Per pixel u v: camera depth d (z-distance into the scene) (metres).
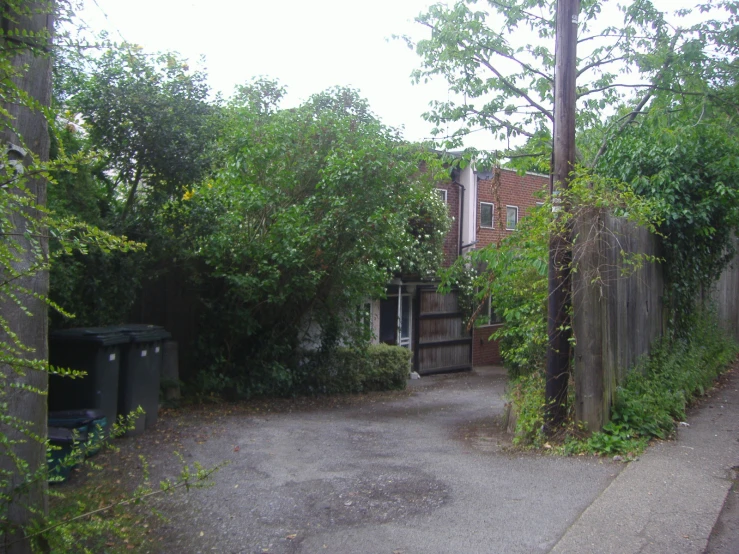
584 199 7.44
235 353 12.23
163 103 9.61
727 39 11.37
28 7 3.94
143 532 5.00
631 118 12.21
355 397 13.84
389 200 12.05
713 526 5.09
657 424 7.65
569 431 7.47
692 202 10.27
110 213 9.72
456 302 21.08
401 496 5.92
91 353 7.98
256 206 11.37
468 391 15.74
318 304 12.93
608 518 5.21
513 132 12.80
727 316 15.06
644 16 11.69
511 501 5.71
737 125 11.70
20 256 3.93
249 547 4.84
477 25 12.24
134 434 8.49
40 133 4.22
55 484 6.16
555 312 7.70
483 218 21.27
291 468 6.98
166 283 11.45
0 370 3.67
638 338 8.97
